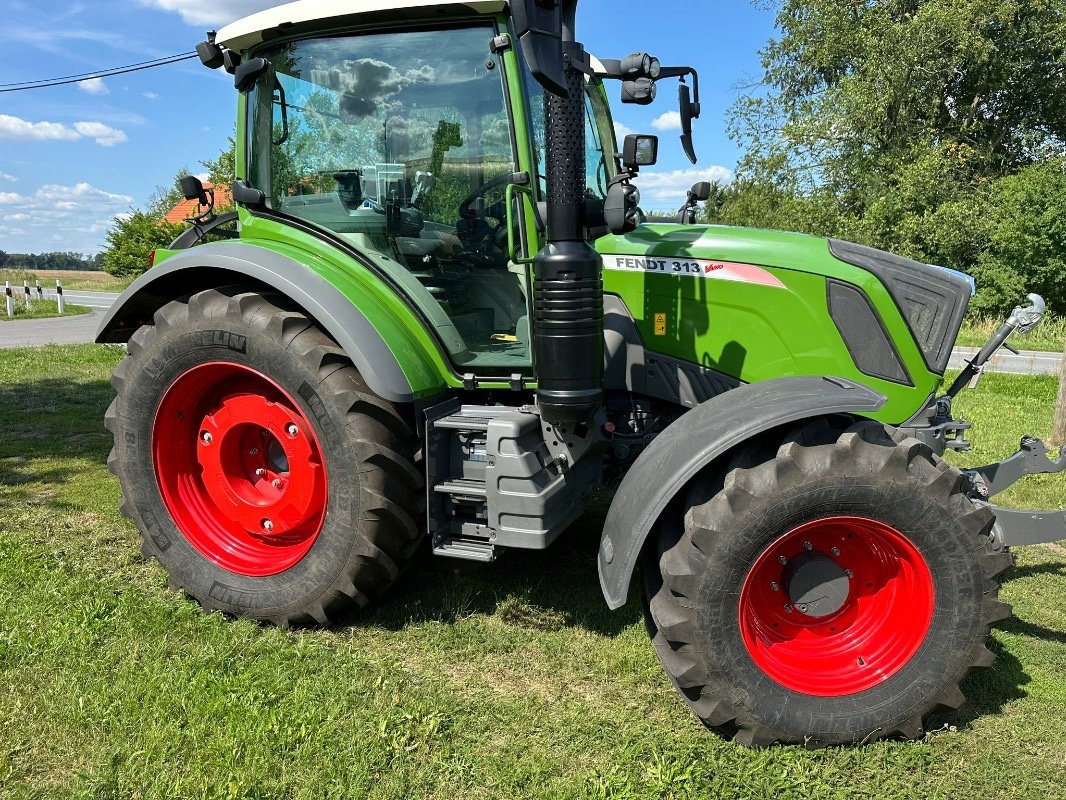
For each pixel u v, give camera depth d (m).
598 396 2.65
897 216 22.27
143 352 3.16
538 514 2.72
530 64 2.27
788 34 25.27
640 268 3.16
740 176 26.06
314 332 2.95
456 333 3.09
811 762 2.34
